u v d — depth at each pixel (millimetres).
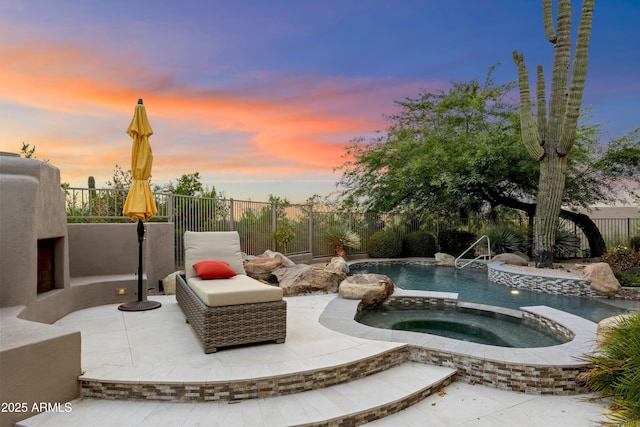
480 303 7918
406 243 15711
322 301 6949
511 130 14023
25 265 4496
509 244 13859
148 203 6219
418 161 14102
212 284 4949
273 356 4031
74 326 5180
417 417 3377
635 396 3283
